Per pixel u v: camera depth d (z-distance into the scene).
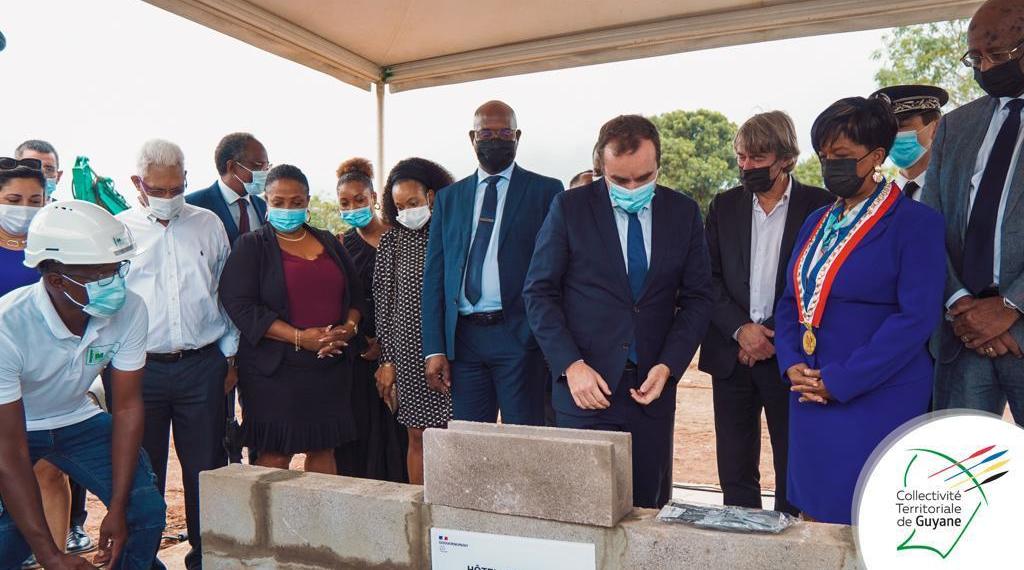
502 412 3.32
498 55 5.08
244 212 3.95
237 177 3.85
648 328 2.67
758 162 3.11
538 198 3.29
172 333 3.22
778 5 4.32
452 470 2.16
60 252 2.25
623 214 2.72
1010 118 2.44
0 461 2.31
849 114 2.27
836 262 2.35
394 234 3.88
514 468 2.09
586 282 2.69
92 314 2.40
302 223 3.56
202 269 3.34
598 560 2.04
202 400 3.31
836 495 2.33
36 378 2.47
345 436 3.54
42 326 2.40
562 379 2.66
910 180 3.28
